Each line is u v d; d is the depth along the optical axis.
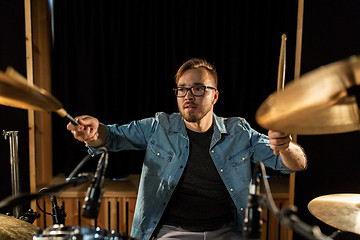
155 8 2.14
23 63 1.82
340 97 0.80
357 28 1.86
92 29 2.10
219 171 1.41
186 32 2.17
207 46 2.22
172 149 1.46
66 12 2.06
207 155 1.44
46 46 2.06
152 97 2.23
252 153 1.47
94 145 1.39
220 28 2.21
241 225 1.42
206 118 1.44
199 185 1.41
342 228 1.14
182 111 1.40
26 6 1.78
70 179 0.81
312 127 0.92
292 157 1.27
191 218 1.37
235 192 1.41
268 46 2.23
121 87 2.20
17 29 1.80
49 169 2.12
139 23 2.16
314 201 1.33
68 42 2.09
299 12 1.88
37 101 0.85
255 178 0.76
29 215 1.45
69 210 1.93
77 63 2.12
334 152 1.92
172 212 1.40
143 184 1.46
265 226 2.01
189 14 2.16
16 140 1.62
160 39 2.19
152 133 1.52
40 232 0.80
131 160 2.23
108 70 2.17
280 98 0.69
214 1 2.16
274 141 1.09
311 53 1.88
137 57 2.19
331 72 0.59
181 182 1.42
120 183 2.12
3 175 1.88
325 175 1.93
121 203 1.96
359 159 1.92
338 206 1.26
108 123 2.20
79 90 2.14
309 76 0.60
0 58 1.81
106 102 2.17
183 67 1.46
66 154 2.16
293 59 2.26
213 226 1.36
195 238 1.30
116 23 2.14
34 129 1.86
